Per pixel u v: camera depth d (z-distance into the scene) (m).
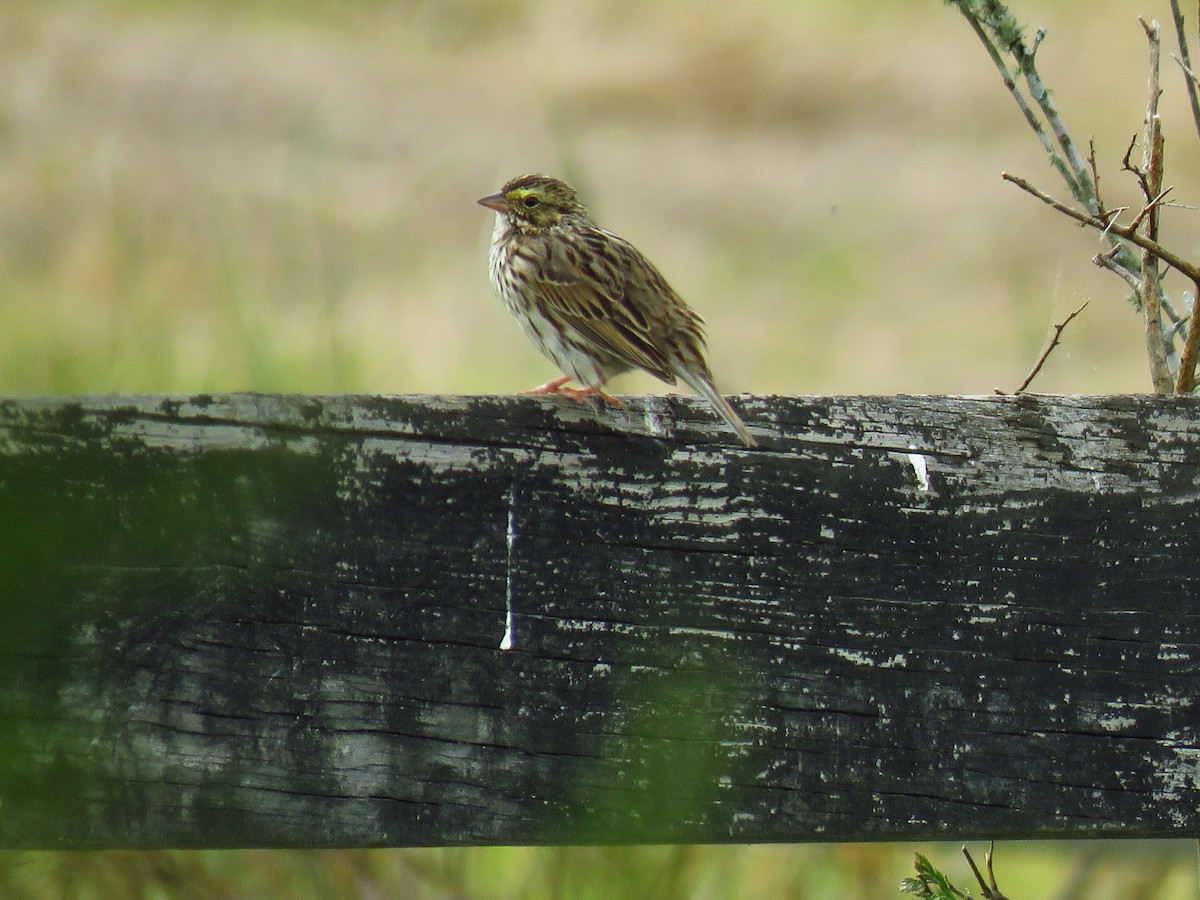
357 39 32.78
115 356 8.47
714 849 10.08
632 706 6.45
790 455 6.61
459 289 21.02
